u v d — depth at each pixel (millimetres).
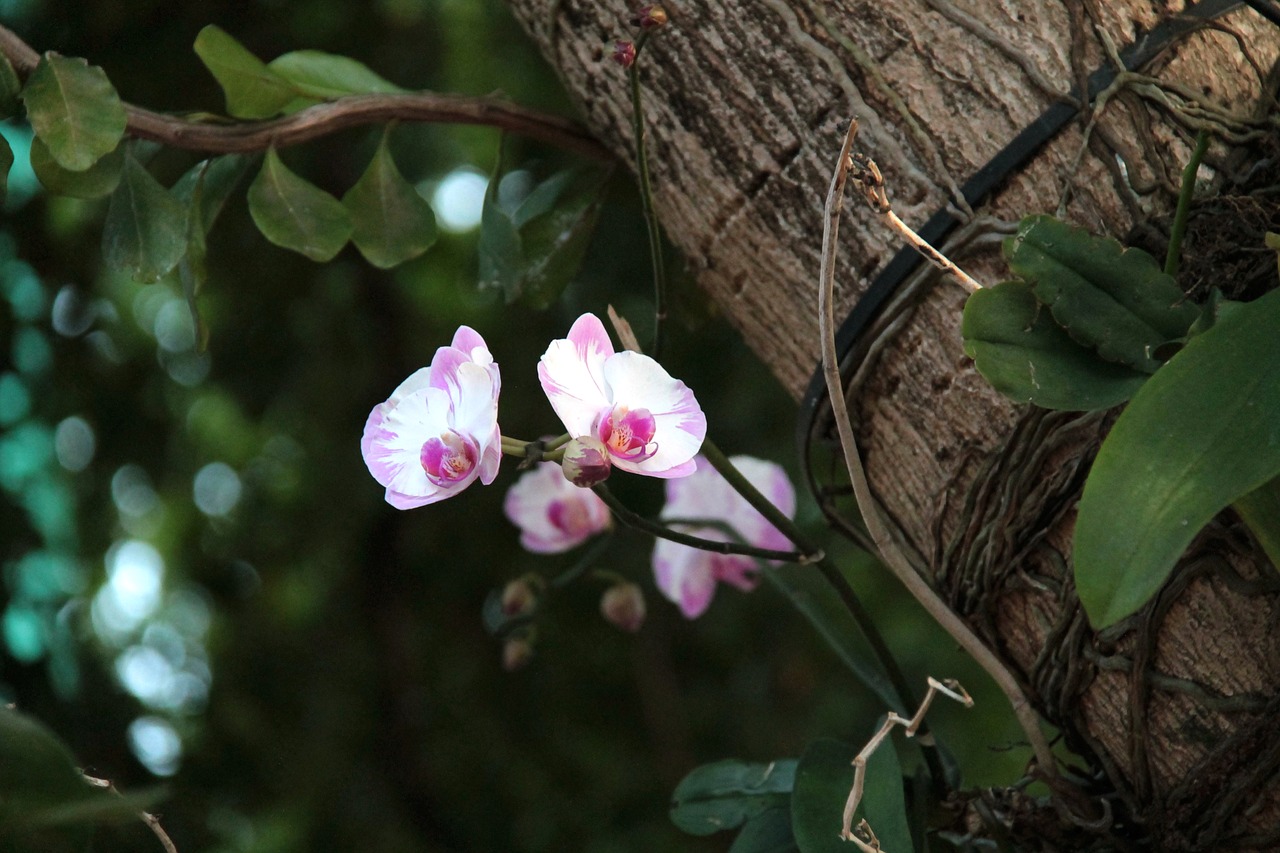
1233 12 1759
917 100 1781
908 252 1777
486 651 4375
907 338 1791
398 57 4137
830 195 1688
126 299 3924
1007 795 1808
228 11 3549
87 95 1844
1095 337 1716
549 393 1694
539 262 2037
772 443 4219
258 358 4320
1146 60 1754
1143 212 1747
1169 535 1635
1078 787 1778
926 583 1783
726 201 1840
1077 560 1645
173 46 3299
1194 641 1728
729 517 2033
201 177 1930
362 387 4438
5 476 3576
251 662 4238
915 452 1805
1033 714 1774
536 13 1899
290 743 4113
